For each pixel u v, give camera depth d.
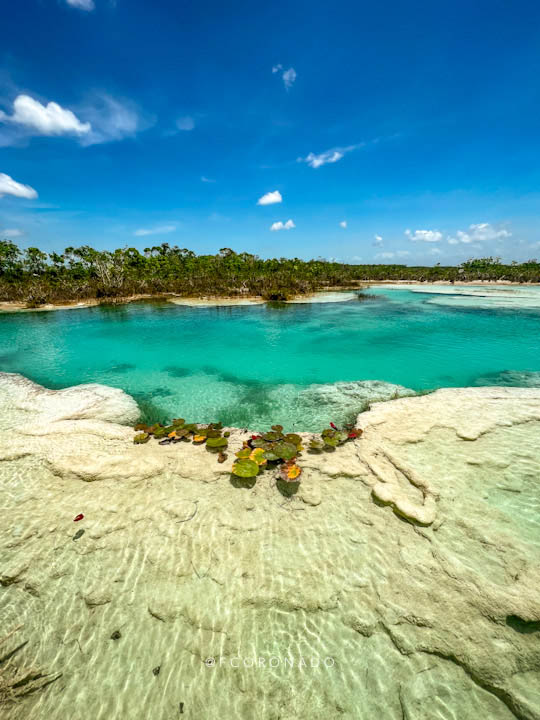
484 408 6.07
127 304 24.08
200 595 2.93
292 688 2.30
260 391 7.96
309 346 12.11
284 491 4.14
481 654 2.41
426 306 21.05
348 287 33.84
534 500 3.80
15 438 5.52
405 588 2.90
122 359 10.85
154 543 3.45
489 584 2.87
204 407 7.12
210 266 42.06
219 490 4.20
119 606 2.86
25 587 3.04
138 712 2.20
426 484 4.08
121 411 6.90
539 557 3.10
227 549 3.35
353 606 2.79
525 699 2.16
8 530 3.66
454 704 2.18
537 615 2.60
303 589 2.94
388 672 2.37
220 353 11.42
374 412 6.20
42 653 2.55
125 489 4.25
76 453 5.02
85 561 3.28
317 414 6.61
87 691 2.32
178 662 2.47
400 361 10.12
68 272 33.16
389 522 3.62
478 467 4.39
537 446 4.78
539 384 8.01
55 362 10.55
